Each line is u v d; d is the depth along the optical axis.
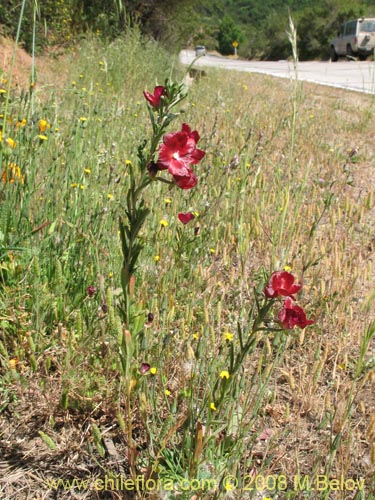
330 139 8.70
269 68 24.95
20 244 3.15
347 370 3.22
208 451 2.32
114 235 3.56
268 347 2.92
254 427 2.71
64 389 2.54
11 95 4.79
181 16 17.53
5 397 2.61
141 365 2.39
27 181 3.48
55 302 2.93
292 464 2.53
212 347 2.88
